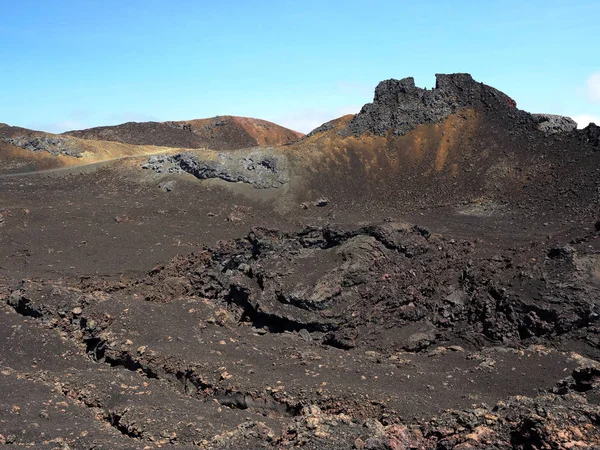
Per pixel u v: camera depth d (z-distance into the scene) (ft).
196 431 123.34
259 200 395.14
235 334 186.80
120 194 394.93
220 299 228.84
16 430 116.26
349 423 107.34
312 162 429.38
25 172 448.24
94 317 180.14
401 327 205.57
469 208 360.89
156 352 161.99
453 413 111.75
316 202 388.37
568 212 324.80
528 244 255.50
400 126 451.12
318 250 232.53
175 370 156.87
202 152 437.99
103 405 137.59
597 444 88.99
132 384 147.02
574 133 394.73
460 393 143.54
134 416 127.95
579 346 180.24
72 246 280.92
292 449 101.09
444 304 216.33
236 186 409.28
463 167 403.13
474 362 166.50
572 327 186.50
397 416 129.59
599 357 173.78
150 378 157.58
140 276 248.52
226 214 352.90
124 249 279.69
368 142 446.60
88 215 329.72
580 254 208.85
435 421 111.55
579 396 112.37
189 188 405.59
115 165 444.14
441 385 149.28
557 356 160.45
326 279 207.51
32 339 171.73
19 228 300.20
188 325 185.37
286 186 408.46
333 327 196.13
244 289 214.69
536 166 381.60
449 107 453.17
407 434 107.65
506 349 174.91
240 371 154.40
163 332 176.04
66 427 121.39
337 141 449.06
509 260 226.38
